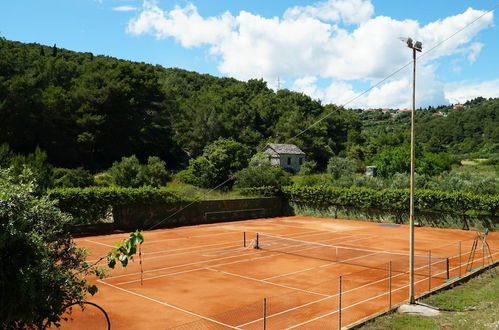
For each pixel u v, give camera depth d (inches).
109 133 2910.9
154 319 547.8
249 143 3996.1
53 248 279.1
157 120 3312.0
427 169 2726.4
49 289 260.4
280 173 2137.1
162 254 1016.2
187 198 1605.6
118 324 527.8
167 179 2273.6
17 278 237.6
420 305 587.8
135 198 1445.6
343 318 546.6
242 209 1797.5
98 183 1923.0
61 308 278.2
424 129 5600.4
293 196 1932.8
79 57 4785.9
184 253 1029.8
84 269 300.8
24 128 2554.1
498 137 4655.5
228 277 783.1
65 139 2748.5
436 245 1172.5
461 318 535.5
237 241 1219.2
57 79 3272.6
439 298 628.4
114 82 2923.2
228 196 1947.6
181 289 698.8
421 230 1485.0
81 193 1334.9
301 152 3508.9
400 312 565.6
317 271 832.9
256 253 1030.4
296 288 705.0
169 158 3316.9
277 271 833.5
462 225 1497.3
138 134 3073.3
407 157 2775.6
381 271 831.7
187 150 3730.3
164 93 3467.0
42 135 2691.9
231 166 2357.3
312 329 502.9
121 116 2930.6
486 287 701.3
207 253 1029.2
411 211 594.6
